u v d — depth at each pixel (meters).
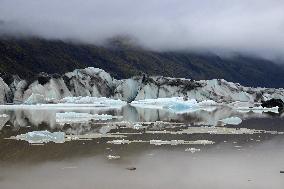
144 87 132.75
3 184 22.11
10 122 56.09
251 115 78.50
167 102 110.31
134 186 21.77
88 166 26.77
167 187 21.56
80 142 37.12
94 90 131.38
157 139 39.91
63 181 22.77
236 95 141.25
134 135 42.75
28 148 33.44
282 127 52.19
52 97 117.75
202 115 75.94
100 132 45.31
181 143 37.03
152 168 26.17
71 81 128.25
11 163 27.55
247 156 30.50
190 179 23.31
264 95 147.75
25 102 107.56
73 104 109.06
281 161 28.56
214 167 26.53
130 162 28.17
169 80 137.00
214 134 43.94
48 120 59.66
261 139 39.97
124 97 133.75
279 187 21.64
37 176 23.88
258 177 23.80
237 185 22.03
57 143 36.22
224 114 80.31
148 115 74.31
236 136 42.31
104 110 88.38
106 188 21.36
